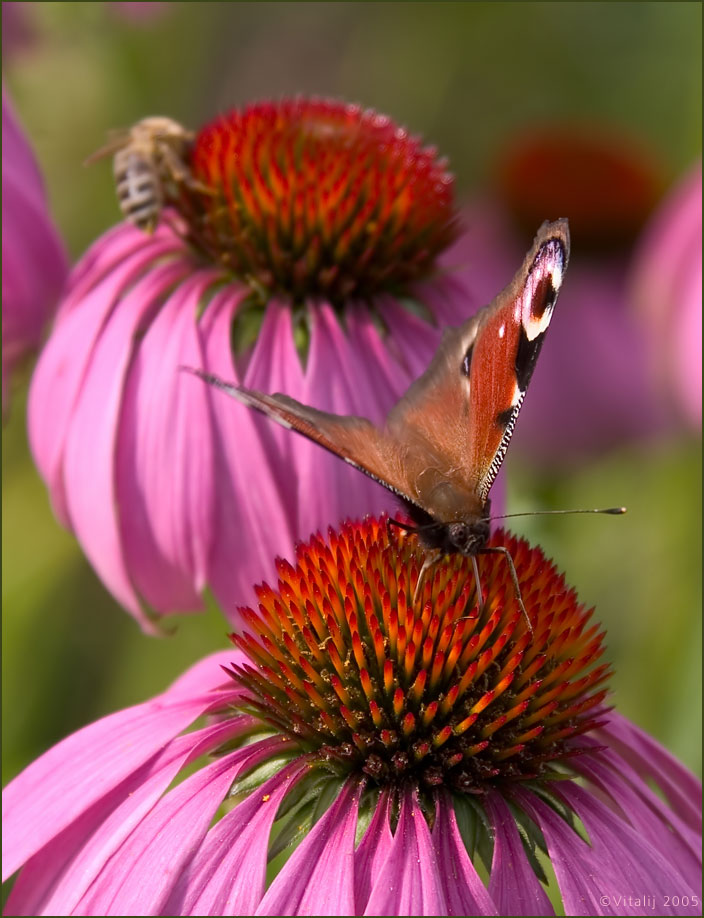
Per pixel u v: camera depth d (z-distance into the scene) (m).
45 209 0.50
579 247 0.58
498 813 0.41
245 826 0.41
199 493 0.46
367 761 0.41
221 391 0.46
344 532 0.43
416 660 0.42
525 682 0.42
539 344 0.42
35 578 0.55
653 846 0.42
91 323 0.47
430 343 0.47
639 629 0.55
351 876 0.40
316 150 0.47
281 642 0.42
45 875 0.41
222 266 0.47
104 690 0.54
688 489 0.57
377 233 0.47
